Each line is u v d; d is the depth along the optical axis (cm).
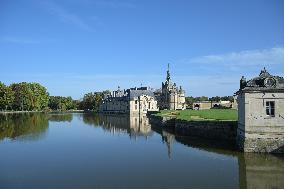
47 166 4319
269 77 4672
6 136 7569
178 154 4944
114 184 3434
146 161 4525
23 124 11188
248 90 4684
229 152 4922
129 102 19600
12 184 3512
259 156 4503
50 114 19975
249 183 3369
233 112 10125
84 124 11550
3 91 19600
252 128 4700
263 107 4656
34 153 5291
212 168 4000
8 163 4541
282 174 3666
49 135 7819
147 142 6406
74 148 5772
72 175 3834
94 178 3681
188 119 7600
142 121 13462
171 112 12194
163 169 4028
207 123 6538
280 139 4594
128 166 4244
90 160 4672
